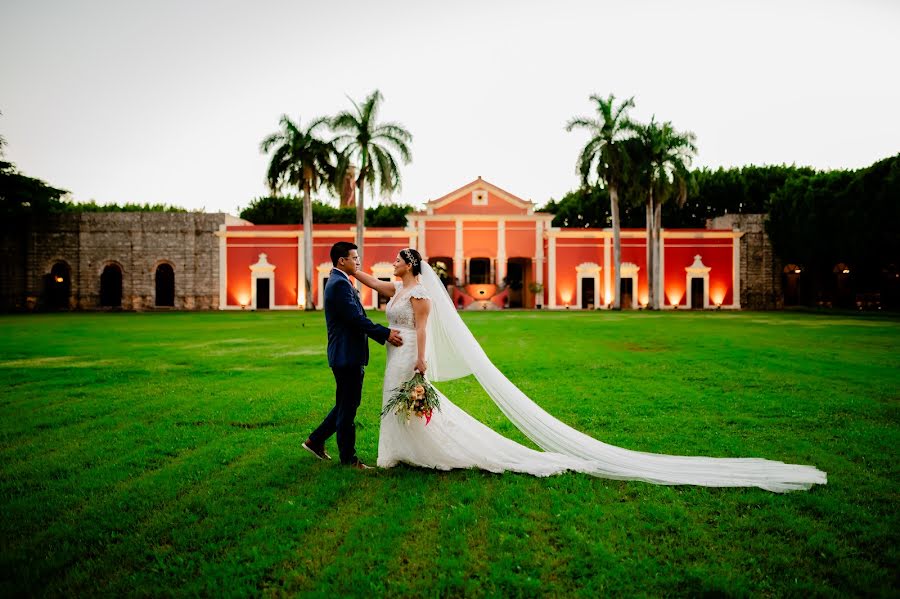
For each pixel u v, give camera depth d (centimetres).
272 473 371
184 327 1802
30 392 665
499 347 1169
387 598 222
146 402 607
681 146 3191
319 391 674
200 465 387
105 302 3875
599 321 2081
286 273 3678
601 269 3684
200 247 3716
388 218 5178
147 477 365
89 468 382
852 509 306
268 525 288
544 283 3697
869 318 2295
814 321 2053
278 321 2158
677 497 327
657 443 444
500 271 3675
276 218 5175
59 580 236
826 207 3216
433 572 241
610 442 446
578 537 271
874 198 2877
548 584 232
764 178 4388
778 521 293
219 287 3700
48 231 3678
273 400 617
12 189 3459
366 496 332
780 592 226
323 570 242
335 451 434
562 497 326
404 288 412
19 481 355
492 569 242
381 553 257
